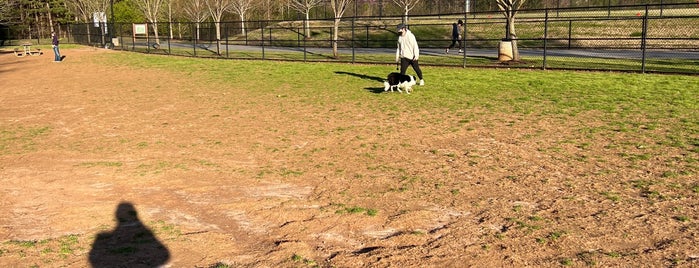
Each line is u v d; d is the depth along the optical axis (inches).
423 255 193.5
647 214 222.1
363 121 446.3
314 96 588.1
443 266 184.1
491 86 608.4
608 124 400.2
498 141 362.3
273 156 346.0
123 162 343.3
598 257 185.0
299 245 207.3
